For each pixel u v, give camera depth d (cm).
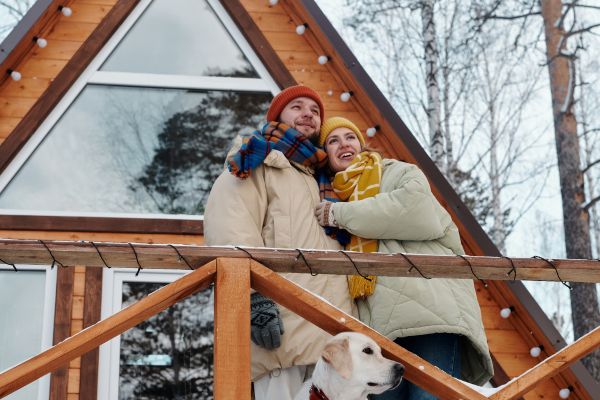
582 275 361
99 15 711
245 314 331
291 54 716
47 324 619
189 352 621
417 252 402
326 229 409
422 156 665
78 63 689
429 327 381
